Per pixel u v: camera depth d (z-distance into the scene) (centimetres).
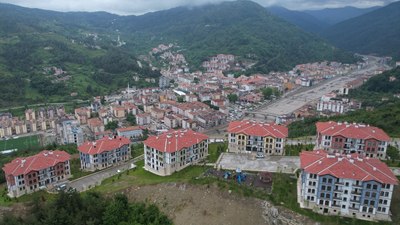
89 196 16600
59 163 19938
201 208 15825
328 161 15150
